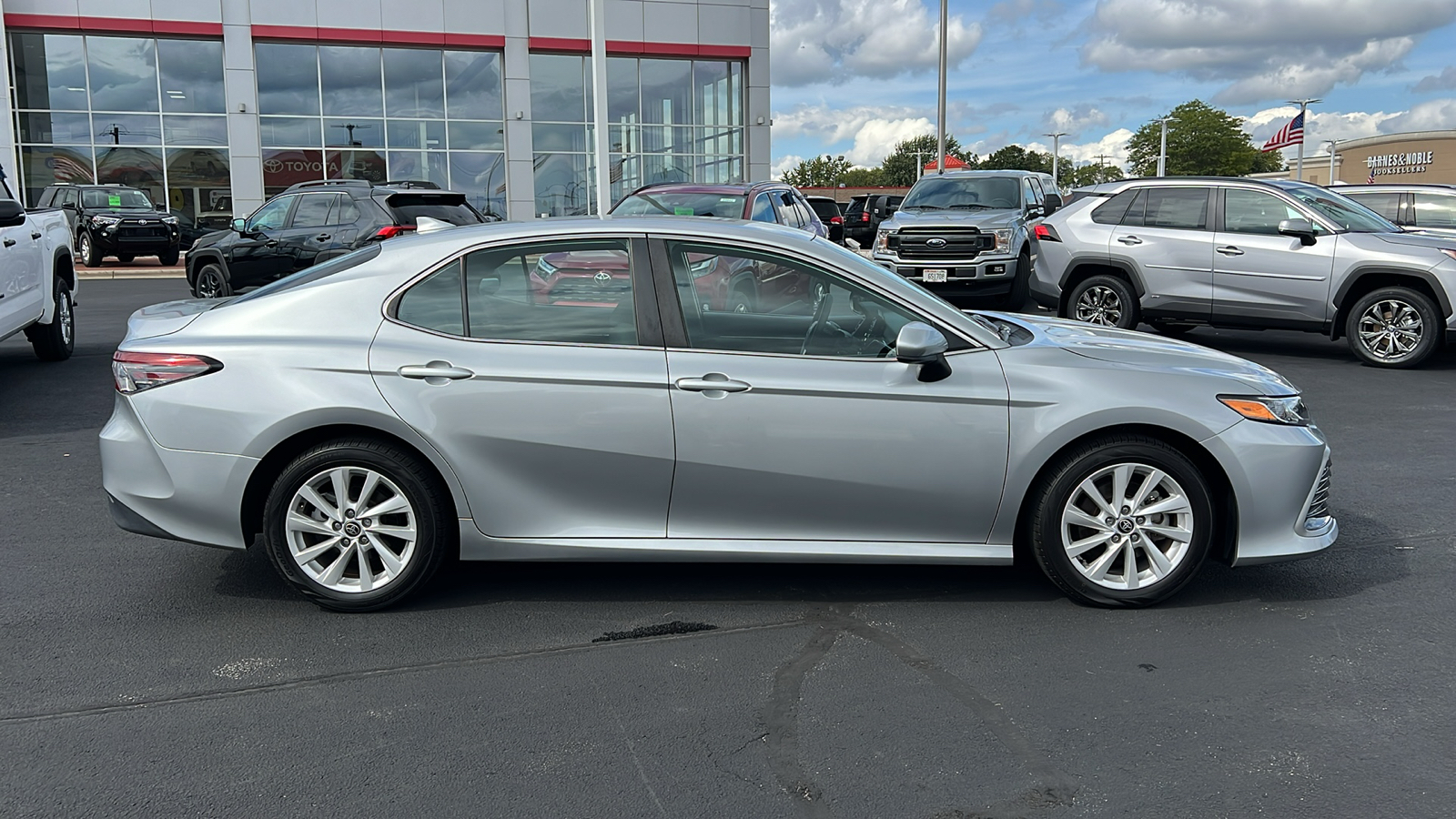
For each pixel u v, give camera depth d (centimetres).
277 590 474
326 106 2733
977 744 338
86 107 2577
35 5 2492
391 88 2775
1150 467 437
